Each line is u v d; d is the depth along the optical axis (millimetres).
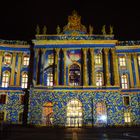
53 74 56250
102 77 56562
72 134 31250
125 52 60469
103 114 52938
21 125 53906
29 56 60781
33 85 54594
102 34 59562
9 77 58781
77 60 57438
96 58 58188
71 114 53062
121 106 52812
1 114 55719
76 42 58156
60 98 53781
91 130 40219
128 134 32031
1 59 59375
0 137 25469
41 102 53469
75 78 56719
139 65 59438
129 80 58219
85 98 53750
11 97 56938
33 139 24297
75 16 60812
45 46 58344
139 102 56250
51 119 52719
